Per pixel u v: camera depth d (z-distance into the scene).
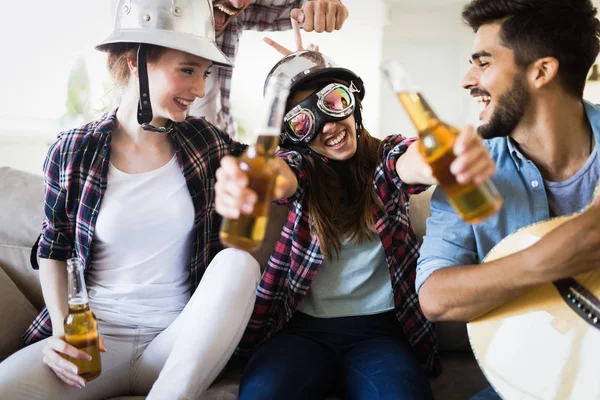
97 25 3.38
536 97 1.21
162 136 1.54
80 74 3.35
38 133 3.34
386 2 4.22
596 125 1.23
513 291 1.11
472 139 0.79
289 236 1.54
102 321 1.52
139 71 1.42
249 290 1.41
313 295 1.52
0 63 3.33
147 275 1.54
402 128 4.38
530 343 1.12
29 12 3.32
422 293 1.25
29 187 1.88
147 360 1.48
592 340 1.08
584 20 1.19
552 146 1.24
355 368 1.40
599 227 1.04
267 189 0.83
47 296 1.54
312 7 1.81
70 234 1.56
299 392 1.34
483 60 1.24
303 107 1.44
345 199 1.53
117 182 1.50
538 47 1.17
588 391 1.06
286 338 1.49
